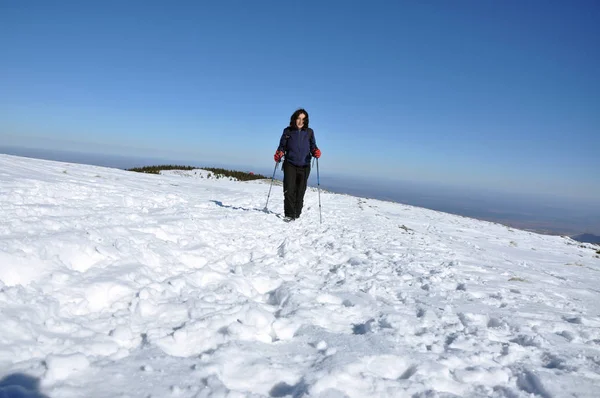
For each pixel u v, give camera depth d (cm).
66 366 202
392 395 212
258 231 721
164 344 248
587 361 271
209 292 352
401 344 279
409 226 1267
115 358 225
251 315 303
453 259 659
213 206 998
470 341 292
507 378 243
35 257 314
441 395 210
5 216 468
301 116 916
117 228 463
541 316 375
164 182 1741
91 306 290
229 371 225
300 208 965
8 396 174
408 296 413
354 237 791
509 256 886
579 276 725
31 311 247
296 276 476
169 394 193
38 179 919
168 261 423
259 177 3003
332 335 288
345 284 446
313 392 204
